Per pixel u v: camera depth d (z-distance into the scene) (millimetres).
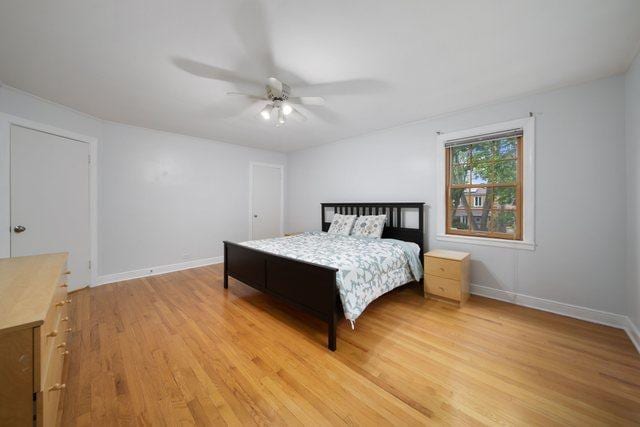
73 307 2598
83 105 2797
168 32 1606
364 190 4074
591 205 2283
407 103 2762
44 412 861
